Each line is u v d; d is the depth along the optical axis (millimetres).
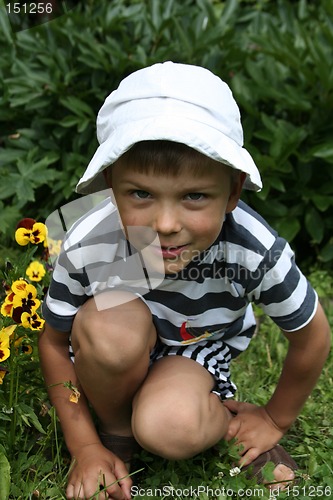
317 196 3578
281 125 3611
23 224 2203
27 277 2242
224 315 2164
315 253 3791
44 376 2176
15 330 2084
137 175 1835
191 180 1823
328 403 2531
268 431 2227
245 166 1859
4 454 2016
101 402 2111
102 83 3758
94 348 2010
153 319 2145
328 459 2184
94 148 3664
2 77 3830
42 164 3537
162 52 3652
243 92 3652
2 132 3924
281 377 2213
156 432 1967
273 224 3590
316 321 2102
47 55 3789
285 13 4176
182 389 2021
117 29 3887
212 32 3771
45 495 2004
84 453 2100
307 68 3604
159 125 1787
